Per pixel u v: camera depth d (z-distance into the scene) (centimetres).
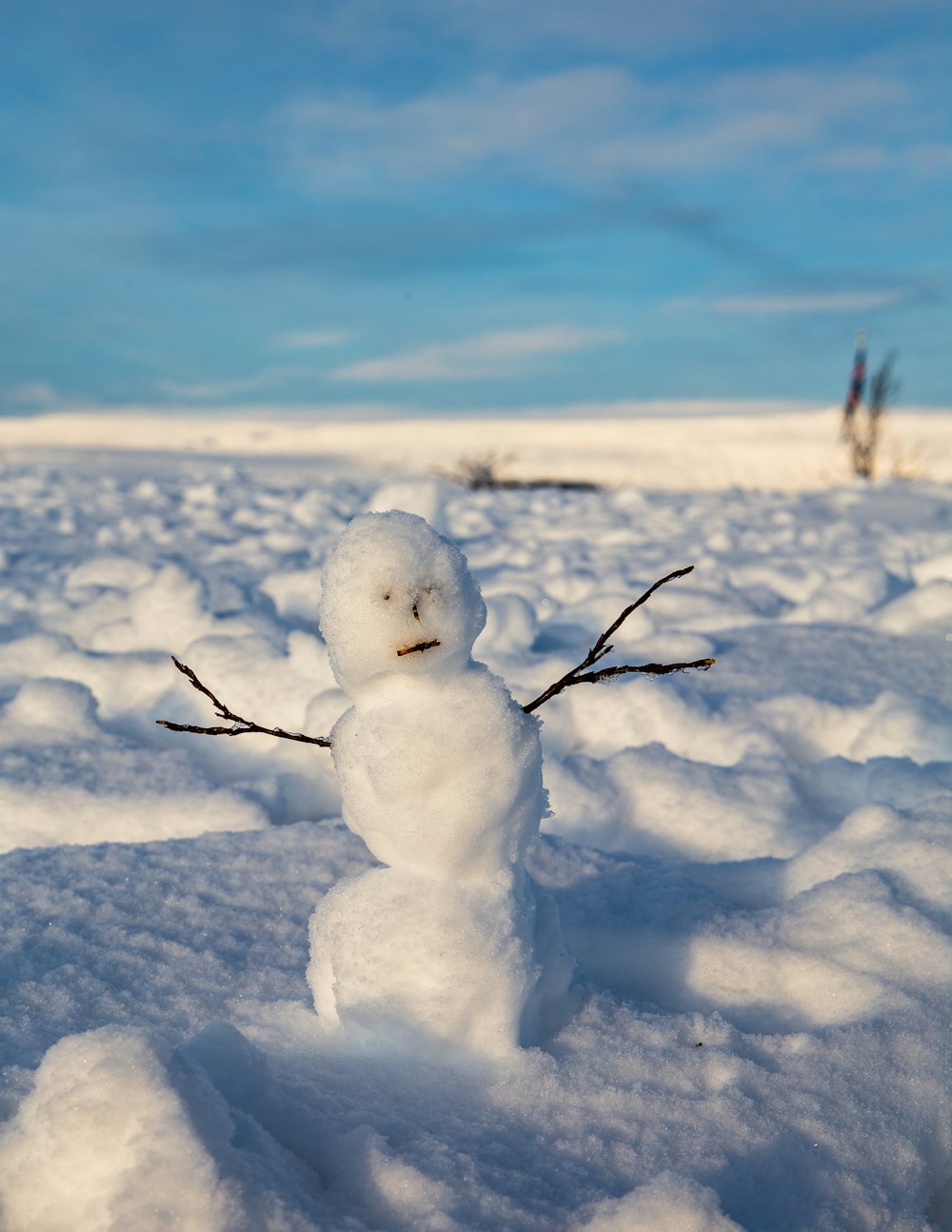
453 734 54
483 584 228
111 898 77
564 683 57
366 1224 47
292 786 112
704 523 392
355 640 53
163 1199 44
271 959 70
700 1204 46
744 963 70
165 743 127
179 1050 49
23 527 351
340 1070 57
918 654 170
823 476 940
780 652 172
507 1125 53
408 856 56
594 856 87
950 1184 57
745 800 106
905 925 70
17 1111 53
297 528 353
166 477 581
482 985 57
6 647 152
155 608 165
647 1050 60
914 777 108
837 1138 54
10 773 106
